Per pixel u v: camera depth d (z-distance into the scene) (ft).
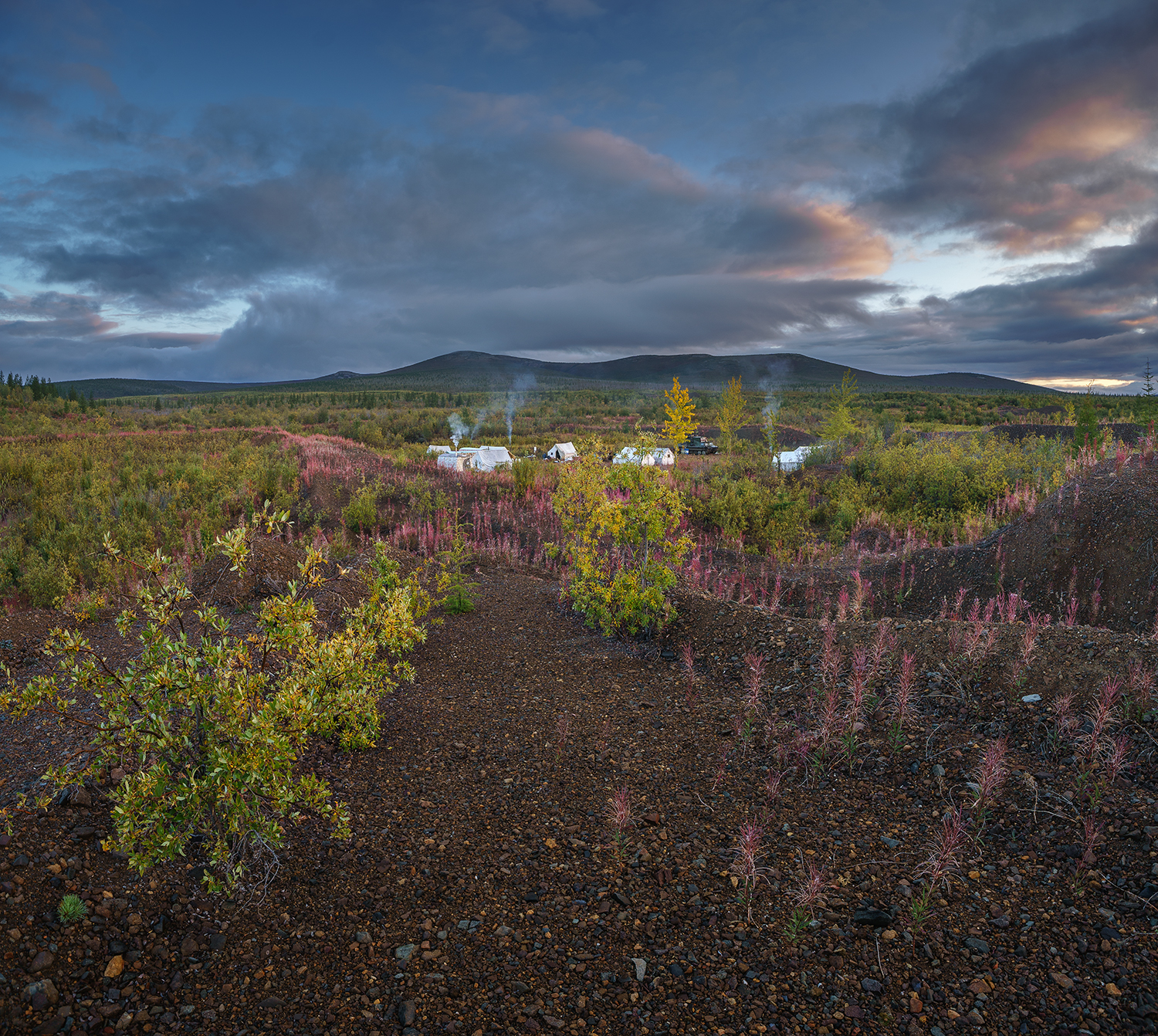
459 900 9.20
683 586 24.38
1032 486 41.88
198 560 37.78
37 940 7.80
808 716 14.05
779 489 55.47
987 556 28.17
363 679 12.56
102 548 40.57
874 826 10.53
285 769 9.58
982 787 10.53
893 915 8.60
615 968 8.03
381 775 12.50
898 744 12.58
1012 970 7.75
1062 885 8.93
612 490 26.05
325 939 8.49
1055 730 12.18
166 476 62.34
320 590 22.77
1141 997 7.27
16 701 8.95
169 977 7.83
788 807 11.23
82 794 10.21
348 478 59.67
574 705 15.92
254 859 9.71
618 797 10.89
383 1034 7.18
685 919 8.76
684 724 14.58
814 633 17.60
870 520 45.98
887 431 108.47
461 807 11.51
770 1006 7.45
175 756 9.29
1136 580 23.02
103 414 170.50
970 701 13.60
